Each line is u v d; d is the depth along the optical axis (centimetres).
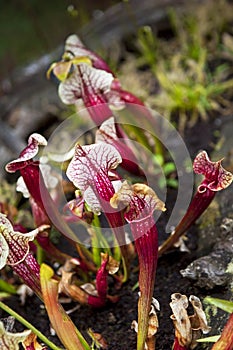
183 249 87
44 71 137
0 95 138
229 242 82
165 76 118
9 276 96
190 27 131
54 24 185
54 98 129
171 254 88
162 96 117
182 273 80
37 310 88
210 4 135
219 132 107
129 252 84
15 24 192
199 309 68
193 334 69
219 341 65
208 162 71
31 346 67
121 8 142
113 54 135
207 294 79
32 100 131
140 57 135
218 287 79
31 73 139
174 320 68
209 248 87
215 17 133
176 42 135
